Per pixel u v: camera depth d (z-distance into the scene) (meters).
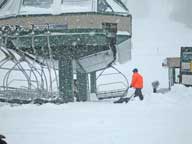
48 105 24.70
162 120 18.34
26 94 27.84
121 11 28.06
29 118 19.70
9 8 28.64
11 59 29.88
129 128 16.66
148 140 14.53
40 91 27.89
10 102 27.67
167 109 21.64
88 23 27.23
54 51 28.05
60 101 27.34
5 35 28.58
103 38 27.34
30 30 28.00
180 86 28.00
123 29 28.14
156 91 31.72
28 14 27.94
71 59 28.38
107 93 31.56
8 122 18.70
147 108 22.19
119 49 28.48
